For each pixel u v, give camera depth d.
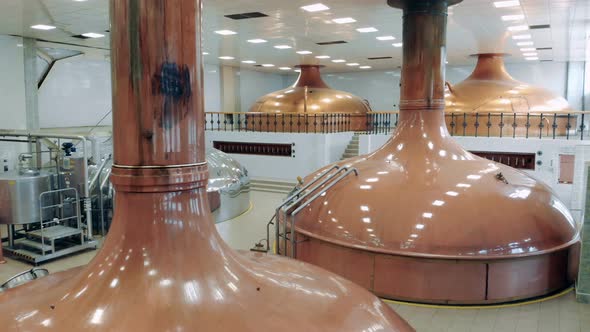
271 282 2.63
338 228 6.03
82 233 7.75
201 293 2.31
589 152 8.70
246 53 16.12
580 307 5.57
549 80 20.44
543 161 10.31
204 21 10.38
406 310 5.45
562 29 11.13
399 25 10.75
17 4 8.67
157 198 2.39
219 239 2.63
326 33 11.92
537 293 5.79
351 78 24.23
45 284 2.76
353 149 14.81
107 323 2.16
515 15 9.59
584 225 5.61
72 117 15.32
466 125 12.29
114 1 2.31
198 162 2.49
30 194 7.42
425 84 6.71
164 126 2.33
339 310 2.51
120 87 2.33
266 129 16.70
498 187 5.98
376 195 6.05
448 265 5.49
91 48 14.31
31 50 12.77
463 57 17.09
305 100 15.77
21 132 8.55
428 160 6.42
